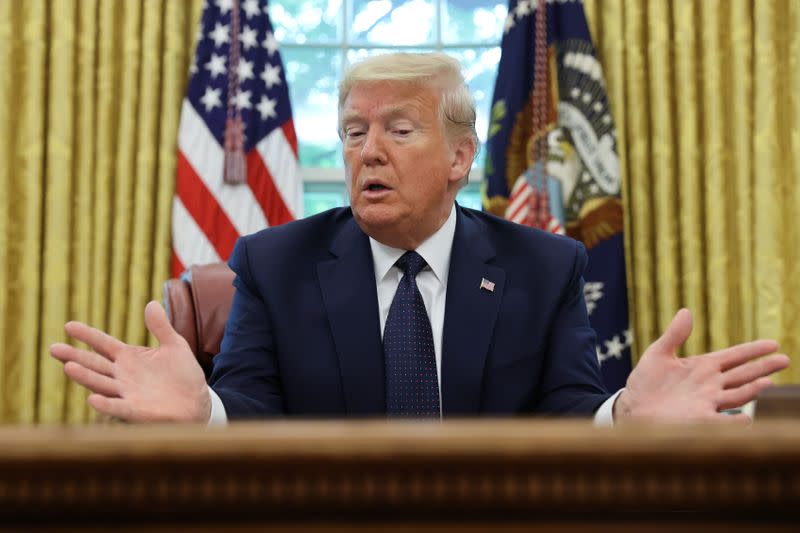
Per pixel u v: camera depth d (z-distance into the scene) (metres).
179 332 1.67
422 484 0.43
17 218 3.51
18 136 3.53
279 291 1.53
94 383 0.98
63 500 0.42
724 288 3.46
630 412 1.01
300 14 4.00
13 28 3.55
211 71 3.56
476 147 1.62
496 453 0.42
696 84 3.54
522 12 3.58
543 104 3.48
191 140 3.51
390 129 1.51
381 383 1.46
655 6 3.55
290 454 0.42
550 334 1.55
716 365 1.00
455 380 1.46
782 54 3.52
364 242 1.58
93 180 3.54
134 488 0.42
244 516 0.43
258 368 1.49
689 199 3.49
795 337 3.44
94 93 3.56
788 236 3.48
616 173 3.45
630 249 3.52
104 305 3.50
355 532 0.43
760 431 0.43
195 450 0.42
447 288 1.53
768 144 3.48
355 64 1.59
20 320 3.48
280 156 3.59
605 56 3.58
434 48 3.98
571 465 0.42
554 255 1.60
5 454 0.41
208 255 3.46
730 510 0.43
